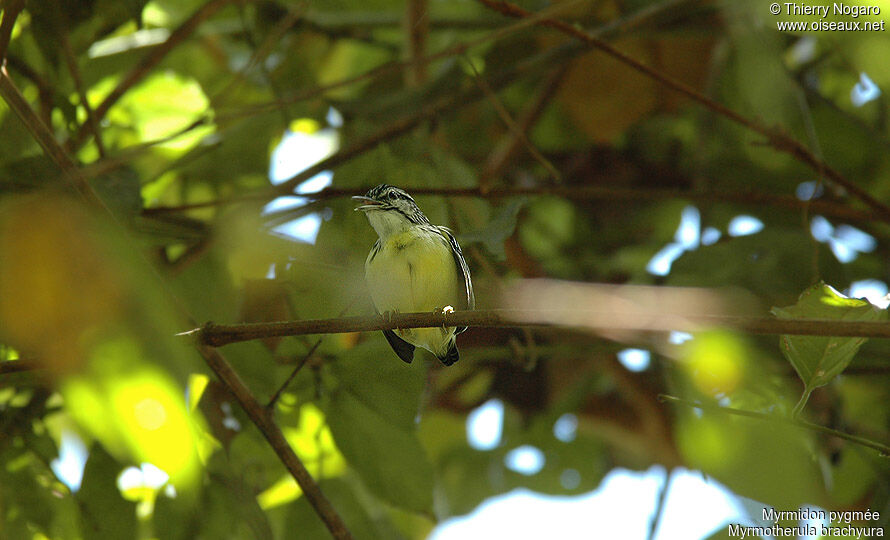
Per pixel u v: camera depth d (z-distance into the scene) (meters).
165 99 14.80
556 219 15.20
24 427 10.30
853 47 11.48
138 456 3.36
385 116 12.41
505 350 12.90
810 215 13.63
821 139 14.73
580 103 13.86
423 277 9.78
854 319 7.09
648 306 11.24
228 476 9.85
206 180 13.96
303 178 11.30
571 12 13.18
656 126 15.25
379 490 10.10
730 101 14.55
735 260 11.68
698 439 10.19
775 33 11.09
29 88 11.88
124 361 2.99
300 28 14.49
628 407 14.79
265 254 10.95
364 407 9.98
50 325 2.81
